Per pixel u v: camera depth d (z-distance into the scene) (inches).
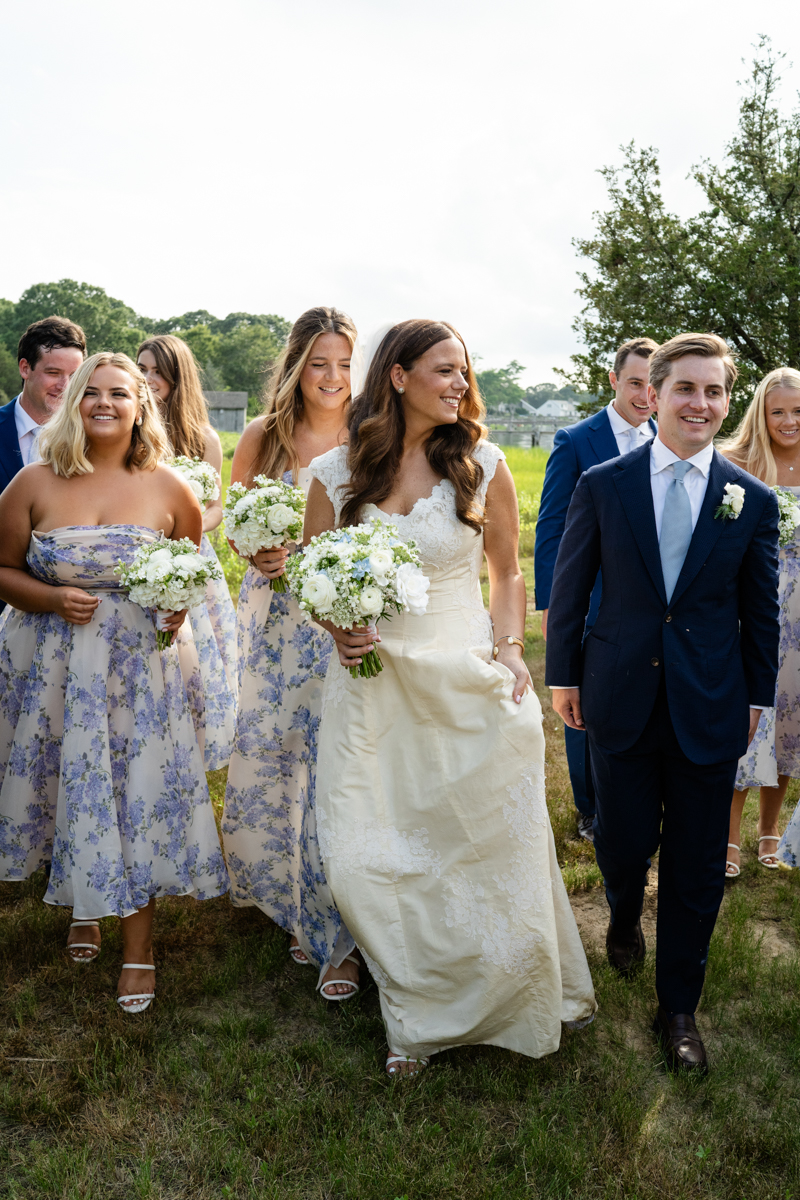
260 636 131.5
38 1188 92.1
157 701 121.3
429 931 108.1
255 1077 105.6
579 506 120.2
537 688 259.1
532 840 107.4
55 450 120.8
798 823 139.2
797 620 161.3
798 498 166.7
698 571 110.0
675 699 110.6
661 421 112.5
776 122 430.6
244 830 134.1
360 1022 117.7
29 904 142.1
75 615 117.3
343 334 135.3
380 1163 94.6
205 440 183.6
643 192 430.3
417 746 109.7
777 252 408.8
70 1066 108.7
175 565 115.0
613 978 127.3
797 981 127.4
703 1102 106.3
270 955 131.2
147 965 121.6
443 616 112.6
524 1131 99.0
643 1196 92.0
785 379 164.1
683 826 114.1
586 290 441.7
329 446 140.4
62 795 117.3
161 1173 94.8
